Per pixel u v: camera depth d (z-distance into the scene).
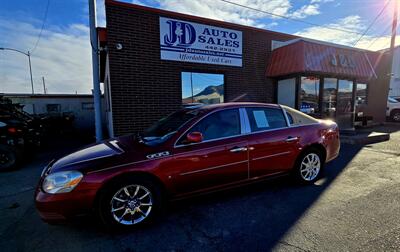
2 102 8.94
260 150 3.37
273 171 3.54
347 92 9.33
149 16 6.48
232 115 3.35
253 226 2.62
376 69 11.77
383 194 3.41
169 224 2.72
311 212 2.90
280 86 8.83
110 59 6.13
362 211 2.90
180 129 3.01
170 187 2.82
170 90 6.95
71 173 2.45
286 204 3.14
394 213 2.84
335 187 3.71
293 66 7.60
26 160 6.05
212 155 3.03
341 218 2.74
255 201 3.26
